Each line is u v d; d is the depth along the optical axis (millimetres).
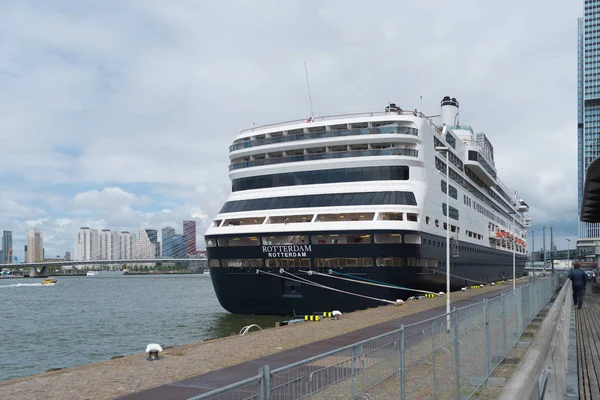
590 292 46250
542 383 5488
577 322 24531
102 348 37250
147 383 14086
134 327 48312
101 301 87625
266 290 38688
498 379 12492
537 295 26234
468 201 61094
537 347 7523
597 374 13430
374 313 30375
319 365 6270
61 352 36188
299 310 38469
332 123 42812
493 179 71688
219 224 41750
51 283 181375
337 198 39531
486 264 70312
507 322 15609
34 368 31219
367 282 36625
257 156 45438
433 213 42438
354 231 36500
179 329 45188
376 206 38312
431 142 44500
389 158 40469
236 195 43375
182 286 155000
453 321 10078
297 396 5875
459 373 10125
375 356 7426
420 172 41312
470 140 70688
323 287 37312
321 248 37031
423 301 36500
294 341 20984
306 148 42812
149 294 108312
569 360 13227
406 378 8273
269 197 41344
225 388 5039
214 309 65750
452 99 76438
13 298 100562
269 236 38062
